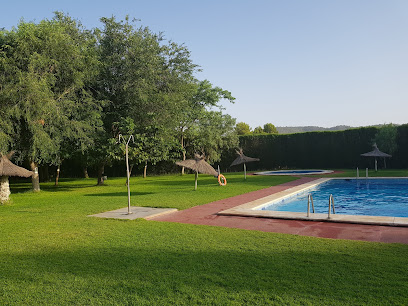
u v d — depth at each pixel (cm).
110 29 2120
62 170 3484
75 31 1977
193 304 389
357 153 3128
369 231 745
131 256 580
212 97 3123
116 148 1941
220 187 1752
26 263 554
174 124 2297
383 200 1520
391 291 407
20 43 1489
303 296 400
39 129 1475
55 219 966
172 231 773
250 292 416
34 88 1392
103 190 1920
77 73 1677
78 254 599
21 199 1559
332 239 671
